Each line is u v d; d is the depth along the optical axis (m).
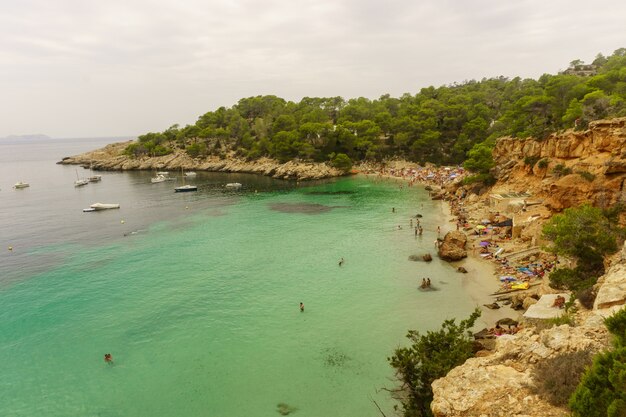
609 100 74.00
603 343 17.41
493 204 81.00
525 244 60.03
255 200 121.19
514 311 43.44
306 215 98.31
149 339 43.16
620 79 101.38
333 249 70.62
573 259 41.19
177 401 33.25
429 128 167.38
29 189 168.12
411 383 26.73
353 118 193.88
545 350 18.62
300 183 149.00
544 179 73.94
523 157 88.12
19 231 94.31
